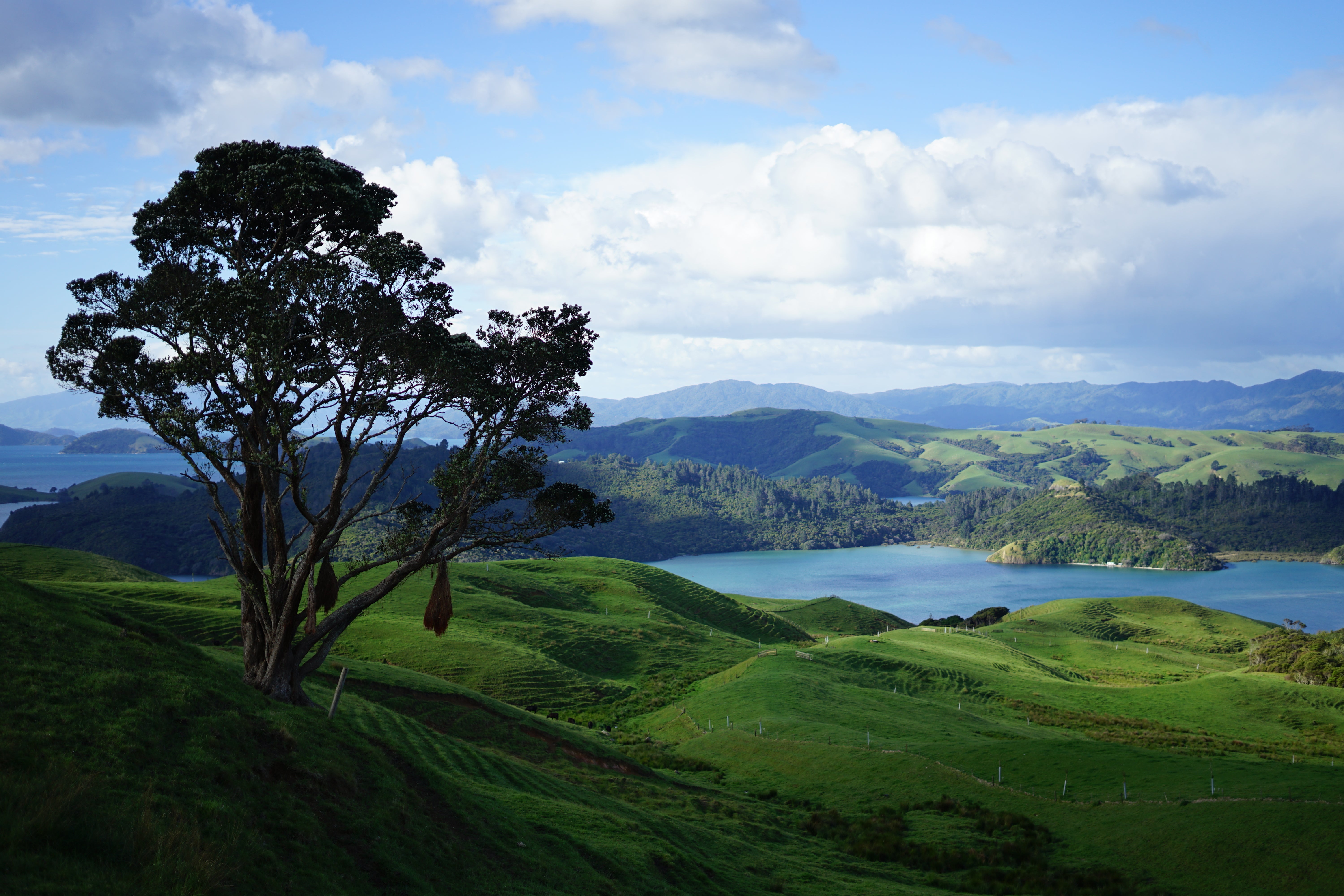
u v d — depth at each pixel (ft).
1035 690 371.97
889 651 409.90
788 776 188.65
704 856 114.52
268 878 57.36
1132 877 116.98
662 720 275.80
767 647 442.09
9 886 43.80
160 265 104.94
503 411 116.26
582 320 116.78
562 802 116.47
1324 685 392.06
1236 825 123.54
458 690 199.41
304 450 106.42
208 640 264.11
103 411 107.04
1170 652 603.26
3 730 58.75
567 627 399.85
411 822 79.41
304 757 77.71
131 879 49.44
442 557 117.19
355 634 317.01
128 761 62.39
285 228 109.81
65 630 78.43
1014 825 145.07
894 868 129.90
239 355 98.73
